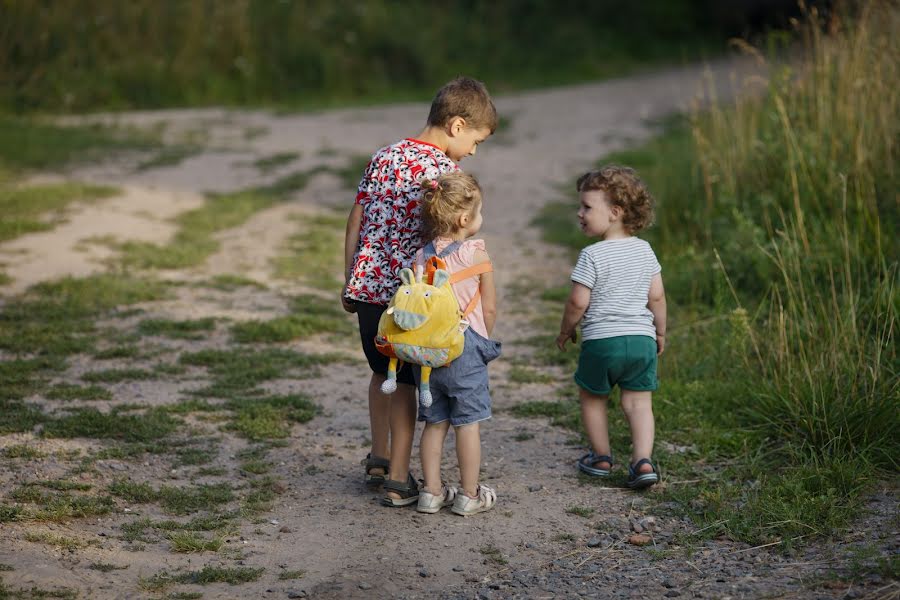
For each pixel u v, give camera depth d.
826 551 4.78
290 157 17.38
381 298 5.38
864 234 8.45
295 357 8.23
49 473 5.76
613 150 17.84
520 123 20.92
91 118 20.78
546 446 6.50
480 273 5.25
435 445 5.42
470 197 5.15
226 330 8.94
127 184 15.31
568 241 12.38
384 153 5.46
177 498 5.50
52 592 4.27
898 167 9.06
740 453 6.19
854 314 6.92
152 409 6.90
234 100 23.81
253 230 12.95
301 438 6.58
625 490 5.78
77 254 11.21
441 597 4.50
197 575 4.58
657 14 33.12
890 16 9.95
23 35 21.48
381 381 5.72
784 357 6.78
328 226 13.30
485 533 5.21
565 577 4.69
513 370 8.05
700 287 9.34
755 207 10.00
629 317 5.69
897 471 5.79
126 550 4.85
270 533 5.16
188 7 24.16
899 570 4.37
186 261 11.10
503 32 30.17
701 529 5.14
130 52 23.31
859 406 6.10
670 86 25.06
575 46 30.28
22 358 7.95
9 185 14.56
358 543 5.06
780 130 10.24
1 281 9.95
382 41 26.70
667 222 11.10
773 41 11.62
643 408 5.83
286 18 25.94
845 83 9.70
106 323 8.98
